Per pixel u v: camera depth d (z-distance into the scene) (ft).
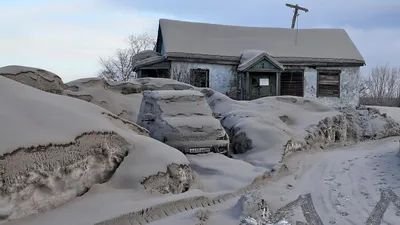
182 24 92.53
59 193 20.11
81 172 21.84
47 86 46.03
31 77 44.32
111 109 52.26
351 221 22.11
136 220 19.75
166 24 90.84
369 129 67.51
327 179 32.76
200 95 40.98
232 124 49.08
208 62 81.92
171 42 83.71
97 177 23.72
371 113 74.13
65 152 20.52
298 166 38.50
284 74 87.20
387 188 29.17
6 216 16.66
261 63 79.87
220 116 51.29
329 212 23.80
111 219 18.65
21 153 17.84
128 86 60.08
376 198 26.66
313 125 55.31
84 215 18.88
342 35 99.30
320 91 88.02
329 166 38.60
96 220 18.24
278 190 29.19
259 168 34.22
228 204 24.91
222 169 32.30
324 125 56.59
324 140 55.11
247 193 25.72
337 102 88.17
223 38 91.25
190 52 80.84
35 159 18.52
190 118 37.73
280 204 25.48
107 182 23.95
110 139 25.16
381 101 147.33
